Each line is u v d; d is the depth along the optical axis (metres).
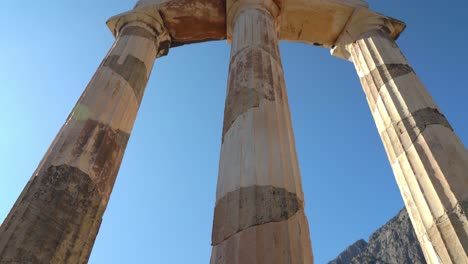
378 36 12.72
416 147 8.75
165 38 13.93
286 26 14.32
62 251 6.80
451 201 7.37
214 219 6.28
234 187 6.42
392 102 10.16
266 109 8.03
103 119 9.31
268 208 5.89
